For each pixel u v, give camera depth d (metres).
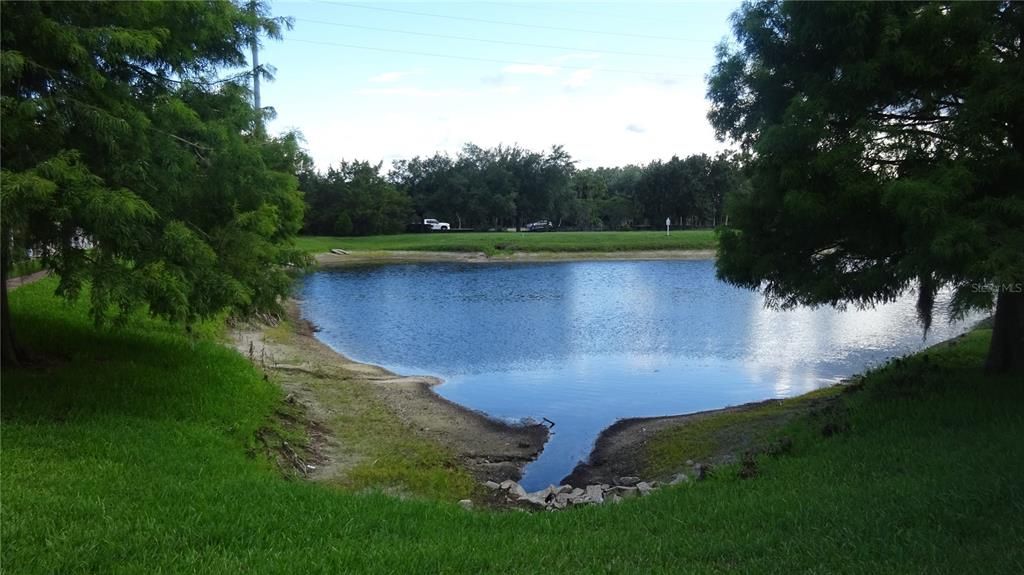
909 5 8.92
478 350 22.16
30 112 6.99
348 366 18.69
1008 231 7.85
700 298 35.12
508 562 5.04
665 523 6.13
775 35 10.17
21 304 13.50
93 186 7.32
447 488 9.46
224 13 9.66
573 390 16.69
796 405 13.00
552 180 97.94
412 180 101.69
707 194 94.94
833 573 4.59
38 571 4.45
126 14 8.03
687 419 13.48
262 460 8.82
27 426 7.49
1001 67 8.25
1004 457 6.65
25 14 7.30
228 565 4.70
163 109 8.48
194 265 8.42
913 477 6.58
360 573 4.68
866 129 8.85
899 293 10.60
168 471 6.91
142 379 10.09
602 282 43.72
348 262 60.97
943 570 4.47
